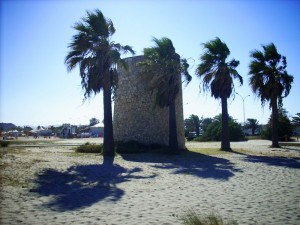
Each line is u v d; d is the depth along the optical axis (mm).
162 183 11906
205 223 6484
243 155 24344
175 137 25344
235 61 28000
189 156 23312
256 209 7883
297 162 19531
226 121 28828
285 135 52094
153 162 19406
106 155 22781
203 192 10148
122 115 30422
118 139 30422
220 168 16562
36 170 14203
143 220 6891
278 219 6965
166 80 25109
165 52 25797
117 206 8234
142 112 29375
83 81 22578
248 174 14312
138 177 13391
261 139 60688
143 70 27328
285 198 9188
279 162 19531
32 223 6586
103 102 23359
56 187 10883
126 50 23172
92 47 22047
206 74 28219
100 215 7312
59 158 20141
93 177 13242
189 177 13430
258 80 31469
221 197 9367
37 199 8930
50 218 7004
